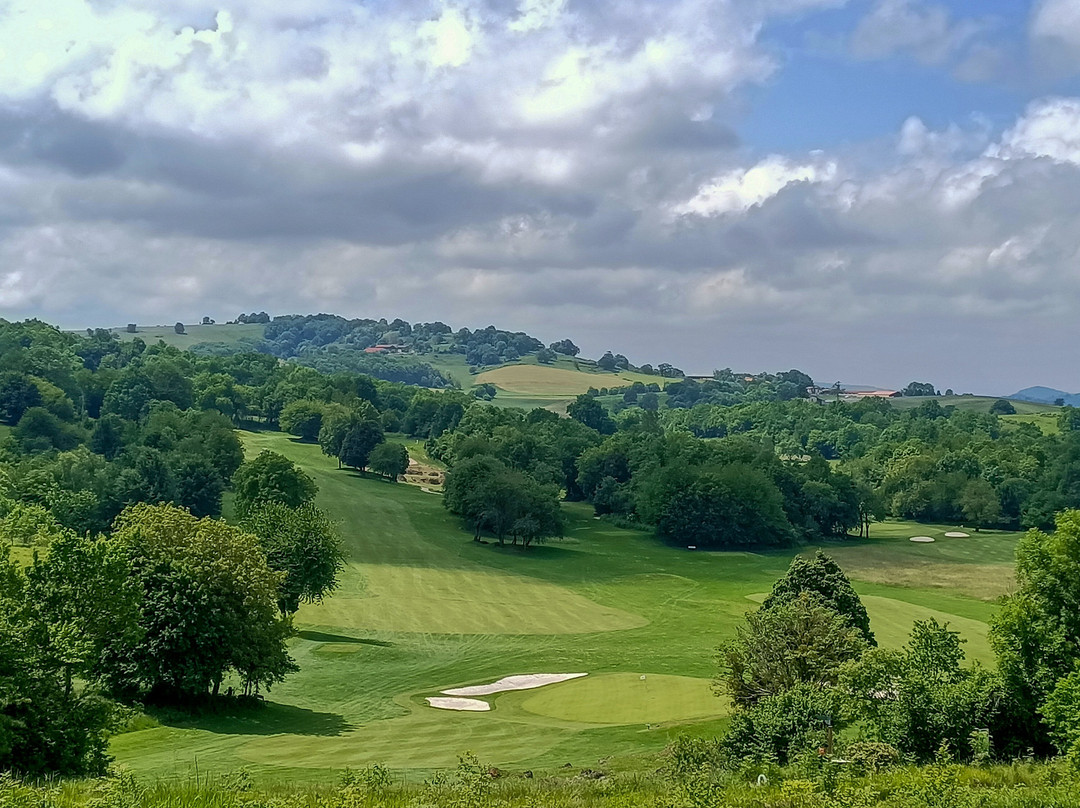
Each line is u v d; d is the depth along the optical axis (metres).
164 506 52.94
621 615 88.88
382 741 41.38
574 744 40.47
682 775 26.80
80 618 35.22
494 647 71.62
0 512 101.19
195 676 47.09
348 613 83.44
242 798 18.81
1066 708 27.77
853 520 149.12
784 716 30.23
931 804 19.48
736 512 136.50
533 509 130.00
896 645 69.50
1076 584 32.34
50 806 17.58
